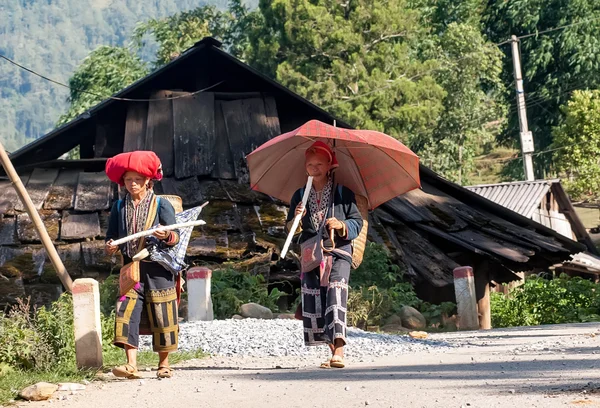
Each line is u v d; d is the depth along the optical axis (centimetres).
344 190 1222
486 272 3238
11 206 2927
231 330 1673
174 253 1152
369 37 7575
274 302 2489
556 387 948
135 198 1152
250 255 2794
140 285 1147
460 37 7956
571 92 8738
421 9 8981
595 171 7388
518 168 9081
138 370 1243
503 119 9219
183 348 1515
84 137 3394
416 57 8312
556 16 8788
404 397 920
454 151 7938
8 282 2689
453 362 1266
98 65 8900
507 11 8938
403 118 7231
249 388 1039
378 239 2927
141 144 3200
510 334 1952
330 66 7575
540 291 3309
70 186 3077
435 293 3031
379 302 2306
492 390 947
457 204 3375
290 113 3528
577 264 5272
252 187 1343
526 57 8950
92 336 1224
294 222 1202
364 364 1274
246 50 7912
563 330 2036
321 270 1202
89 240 2855
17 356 1236
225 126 3291
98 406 959
